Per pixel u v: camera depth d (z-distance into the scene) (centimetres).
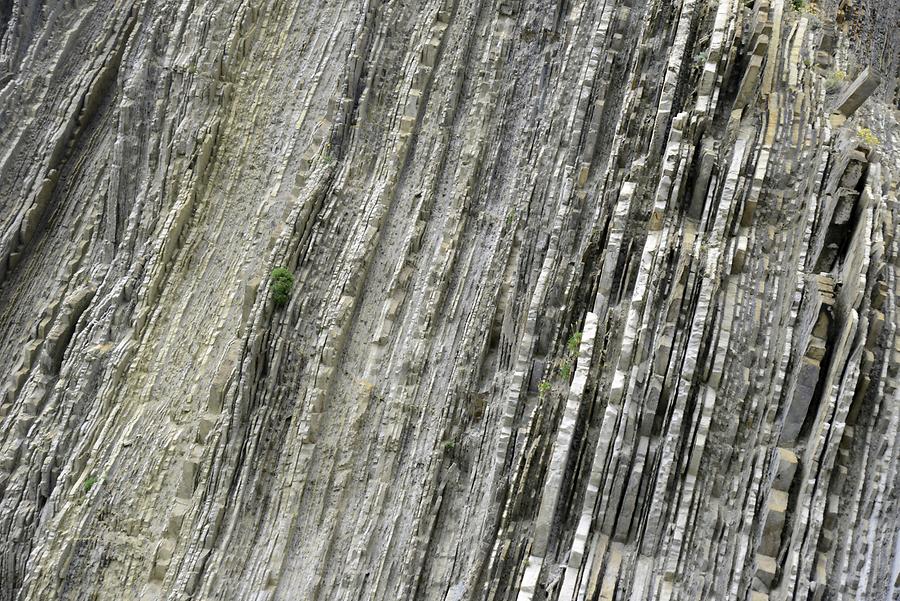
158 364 2912
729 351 2427
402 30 3203
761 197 2611
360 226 2962
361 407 2755
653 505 2345
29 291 3253
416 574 2586
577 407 2483
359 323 2875
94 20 3578
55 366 3047
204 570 2592
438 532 2659
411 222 2988
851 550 2231
